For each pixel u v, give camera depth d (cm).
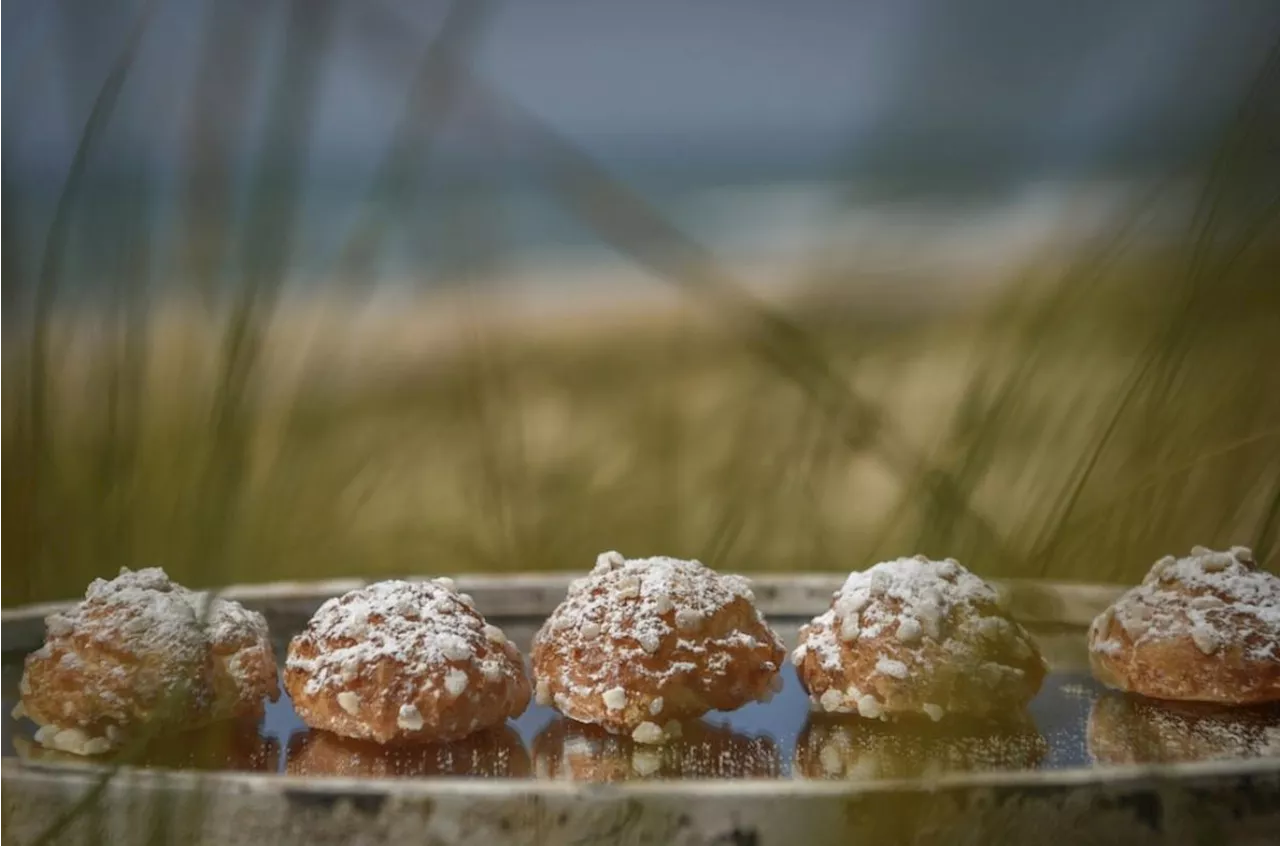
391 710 56
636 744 56
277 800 51
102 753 56
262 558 69
